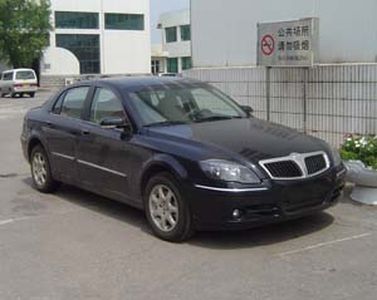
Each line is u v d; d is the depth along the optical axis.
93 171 7.72
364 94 10.12
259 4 11.98
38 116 9.09
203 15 13.34
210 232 6.72
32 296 5.13
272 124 7.39
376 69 9.91
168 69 85.12
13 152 13.48
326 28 10.76
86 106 8.09
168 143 6.57
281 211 6.10
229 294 5.04
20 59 60.47
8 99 39.09
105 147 7.43
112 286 5.30
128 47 71.50
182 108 7.46
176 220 6.36
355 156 8.35
